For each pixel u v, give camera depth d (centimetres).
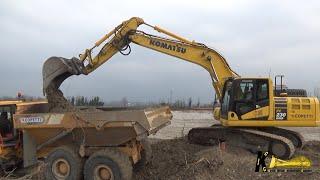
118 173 977
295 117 1312
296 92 1410
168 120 1196
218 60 1456
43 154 1108
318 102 1316
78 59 1390
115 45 1460
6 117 1159
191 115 2875
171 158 1211
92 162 997
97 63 1463
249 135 1335
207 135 1432
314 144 1490
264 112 1322
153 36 1471
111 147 1025
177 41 1467
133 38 1468
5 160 1134
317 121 1309
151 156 1162
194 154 1195
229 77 1412
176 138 1560
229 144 1389
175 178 1039
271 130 1412
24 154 1081
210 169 1039
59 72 1309
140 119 973
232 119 1341
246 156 1182
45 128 1052
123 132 1000
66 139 1058
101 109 1286
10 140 1144
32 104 1234
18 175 1158
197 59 1462
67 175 1029
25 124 1064
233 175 1015
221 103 1427
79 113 1016
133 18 1467
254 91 1328
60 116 1034
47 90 1302
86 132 1025
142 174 1129
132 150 1031
